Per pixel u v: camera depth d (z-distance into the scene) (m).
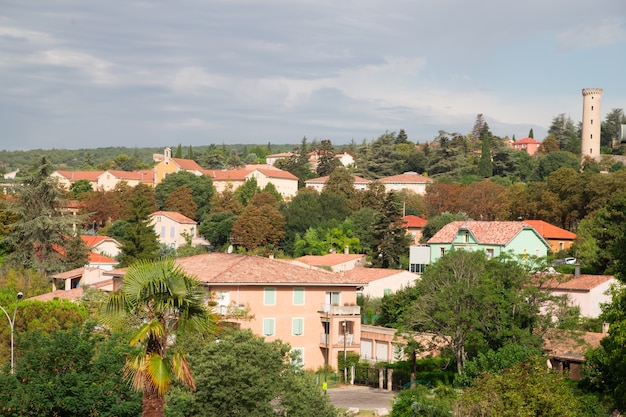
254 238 159.62
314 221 162.88
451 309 64.38
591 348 56.22
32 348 34.72
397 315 85.31
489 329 64.56
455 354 64.75
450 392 49.59
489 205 176.50
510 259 69.50
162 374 24.27
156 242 123.81
